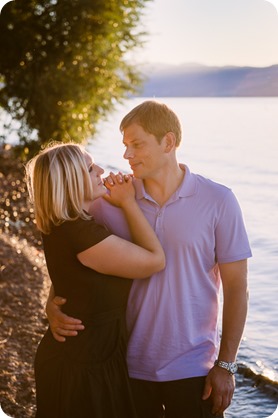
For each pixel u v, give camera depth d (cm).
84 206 287
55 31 1362
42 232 288
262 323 617
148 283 290
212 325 297
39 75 1386
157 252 282
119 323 285
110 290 281
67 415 279
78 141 1474
